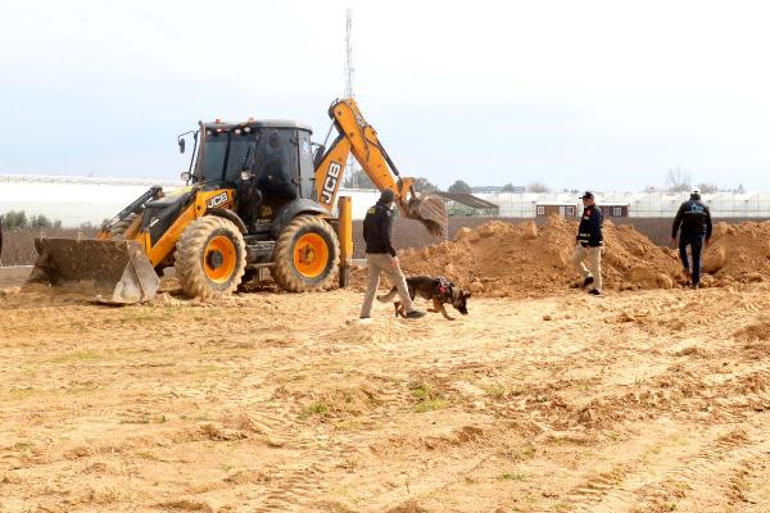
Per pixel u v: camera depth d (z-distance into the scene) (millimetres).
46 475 5129
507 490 5016
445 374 8375
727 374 8531
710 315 12617
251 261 15789
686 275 18641
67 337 10820
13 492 4816
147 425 6344
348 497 4844
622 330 11523
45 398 7277
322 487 5027
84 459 5492
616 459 5699
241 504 4719
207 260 14680
